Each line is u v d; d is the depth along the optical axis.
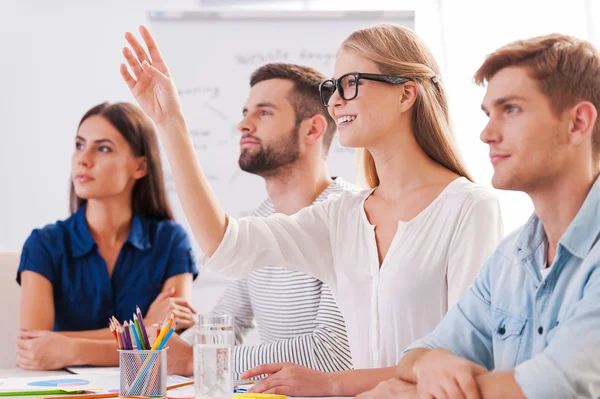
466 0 3.19
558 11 2.84
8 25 3.49
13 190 3.49
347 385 1.23
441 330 1.19
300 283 1.79
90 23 3.54
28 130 3.51
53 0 3.52
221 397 1.04
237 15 3.25
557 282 1.01
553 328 1.00
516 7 3.02
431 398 0.97
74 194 2.21
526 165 0.98
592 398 0.88
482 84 1.06
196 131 3.23
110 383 1.34
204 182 1.42
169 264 2.17
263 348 1.68
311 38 3.26
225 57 3.25
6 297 2.15
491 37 3.11
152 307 2.06
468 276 1.32
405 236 1.39
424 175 1.45
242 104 3.26
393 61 1.41
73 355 1.79
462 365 0.95
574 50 0.98
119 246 2.16
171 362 1.66
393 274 1.38
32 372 1.72
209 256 1.45
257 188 3.22
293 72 1.99
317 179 2.00
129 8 3.56
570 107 0.97
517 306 1.09
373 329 1.41
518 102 0.98
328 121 2.00
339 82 1.43
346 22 3.26
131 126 2.15
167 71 1.42
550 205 1.02
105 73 3.55
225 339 1.05
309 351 1.66
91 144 2.11
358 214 1.50
